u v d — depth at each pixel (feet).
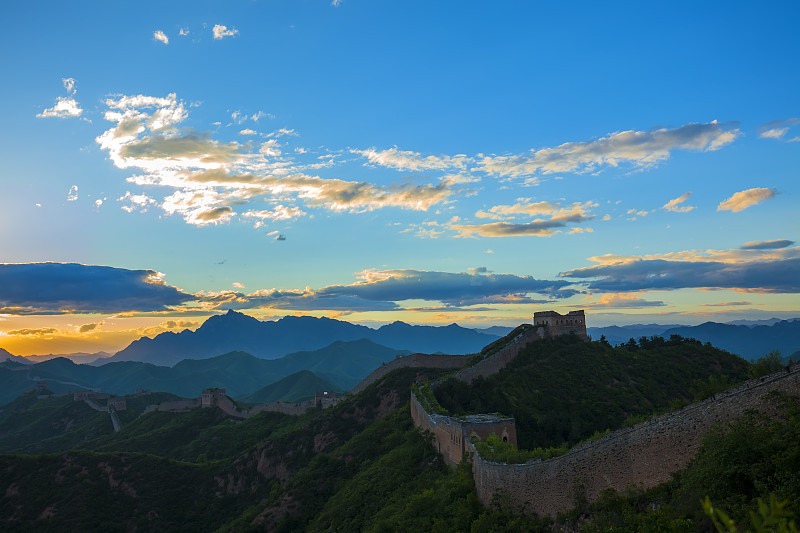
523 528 108.88
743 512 68.28
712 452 77.97
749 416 78.74
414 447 215.51
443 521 133.39
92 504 292.40
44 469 312.91
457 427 174.91
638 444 93.30
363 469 238.07
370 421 307.78
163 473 322.34
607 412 237.86
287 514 230.68
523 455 128.36
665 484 86.63
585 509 98.84
